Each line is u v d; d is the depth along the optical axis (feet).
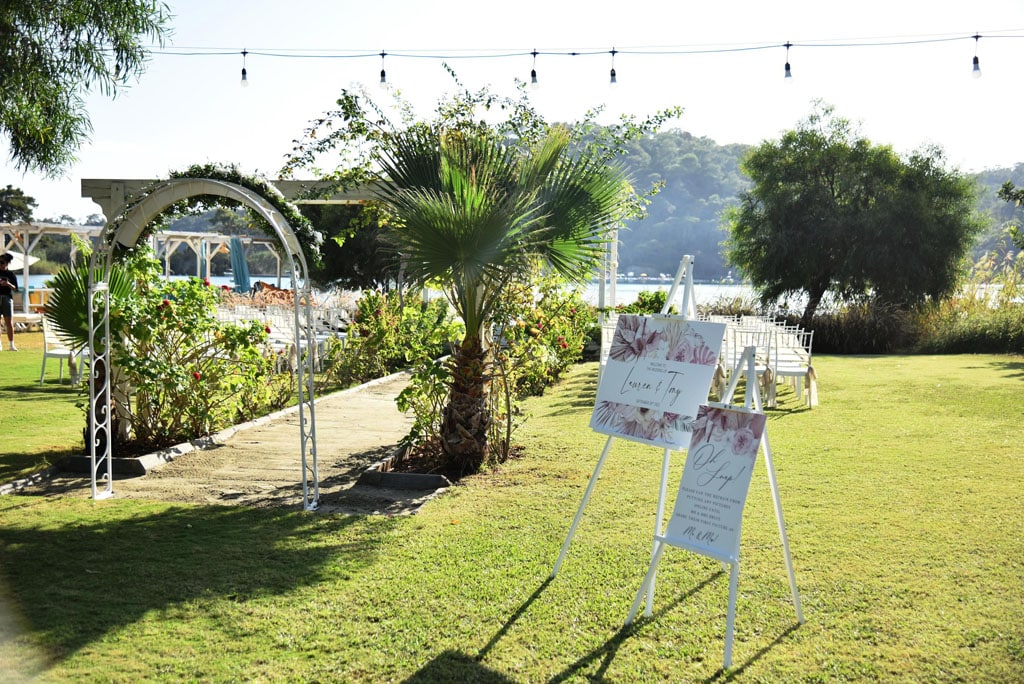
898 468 20.80
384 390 37.29
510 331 29.27
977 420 27.50
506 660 10.72
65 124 22.11
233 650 10.98
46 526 16.48
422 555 14.62
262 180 18.85
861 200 69.00
